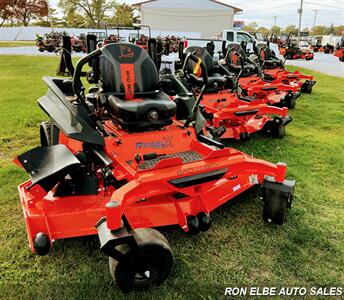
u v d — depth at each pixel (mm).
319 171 4672
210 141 3566
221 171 2953
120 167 3000
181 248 3000
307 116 7879
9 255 2871
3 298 2461
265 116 6254
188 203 2973
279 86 8391
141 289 2498
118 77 3420
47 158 2832
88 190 2900
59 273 2691
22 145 5355
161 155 3309
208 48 8664
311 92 11094
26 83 11406
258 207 3674
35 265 2766
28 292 2512
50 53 24250
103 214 2740
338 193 4043
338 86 12703
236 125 5746
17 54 22984
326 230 3299
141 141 3268
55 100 3703
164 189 2746
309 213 3588
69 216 2646
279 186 3162
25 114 7027
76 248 2951
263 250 3004
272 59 11586
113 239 2201
